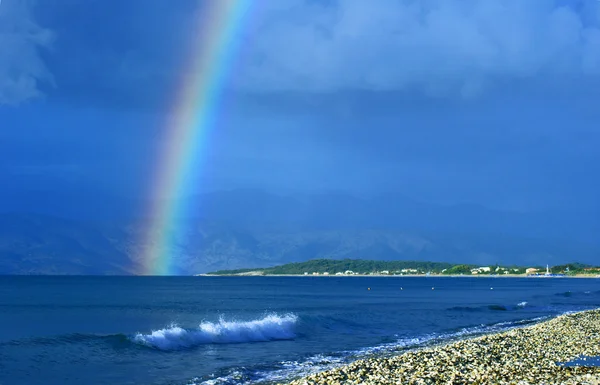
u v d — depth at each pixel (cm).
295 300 14500
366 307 11025
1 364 3844
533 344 4409
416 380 2852
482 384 2695
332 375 3081
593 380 2722
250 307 11050
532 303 12462
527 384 2628
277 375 3525
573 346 4288
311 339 5603
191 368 3828
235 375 3541
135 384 3312
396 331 6450
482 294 18688
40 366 3838
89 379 3469
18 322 7506
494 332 6259
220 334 5328
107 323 7419
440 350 4062
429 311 9631
